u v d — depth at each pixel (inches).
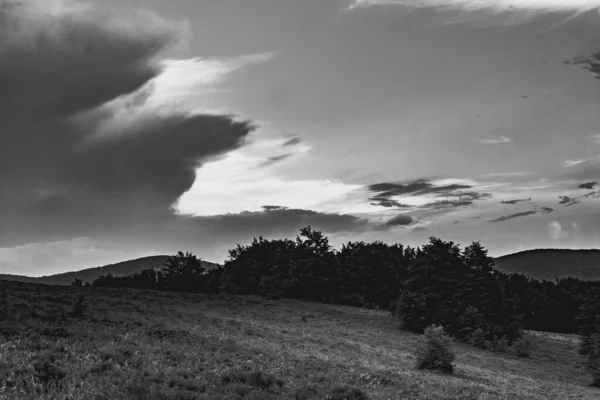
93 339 746.8
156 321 1159.0
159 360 639.8
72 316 1003.9
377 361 1275.8
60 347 629.6
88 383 476.7
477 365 1626.5
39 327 775.7
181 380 534.9
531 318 3607.3
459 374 1275.8
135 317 1194.0
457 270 2603.3
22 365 509.0
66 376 494.9
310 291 3159.5
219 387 546.3
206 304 2214.6
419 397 711.7
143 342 784.9
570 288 4141.2
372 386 716.0
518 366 1803.6
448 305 2431.1
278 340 1342.3
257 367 710.5
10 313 871.7
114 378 510.9
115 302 1491.1
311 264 3169.3
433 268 2464.3
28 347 617.6
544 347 2406.5
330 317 2400.3
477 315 2374.5
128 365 585.9
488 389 1004.6
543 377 1635.1
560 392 1253.1
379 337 1974.7
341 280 3289.9
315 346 1352.1
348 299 3174.2
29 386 447.5
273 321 1987.0
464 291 2539.4
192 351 771.4
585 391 1392.7
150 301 1910.7
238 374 609.9
